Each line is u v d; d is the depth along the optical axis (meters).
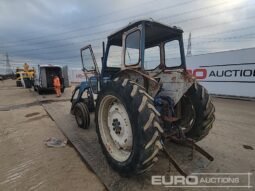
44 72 10.94
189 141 2.35
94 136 3.38
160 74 2.68
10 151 2.88
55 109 6.10
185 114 2.74
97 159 2.47
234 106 6.53
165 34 2.75
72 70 23.28
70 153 2.76
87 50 3.46
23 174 2.22
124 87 1.93
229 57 8.80
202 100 2.50
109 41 2.88
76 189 1.90
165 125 2.37
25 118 5.03
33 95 10.56
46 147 3.00
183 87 2.34
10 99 8.81
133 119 1.78
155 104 2.30
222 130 3.79
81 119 3.78
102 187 1.92
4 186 1.99
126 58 2.41
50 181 2.05
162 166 2.28
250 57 8.10
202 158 2.47
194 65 10.38
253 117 4.92
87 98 4.12
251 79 8.16
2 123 4.55
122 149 2.15
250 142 3.13
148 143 1.68
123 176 2.06
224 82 9.12
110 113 2.28
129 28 2.33
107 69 3.08
